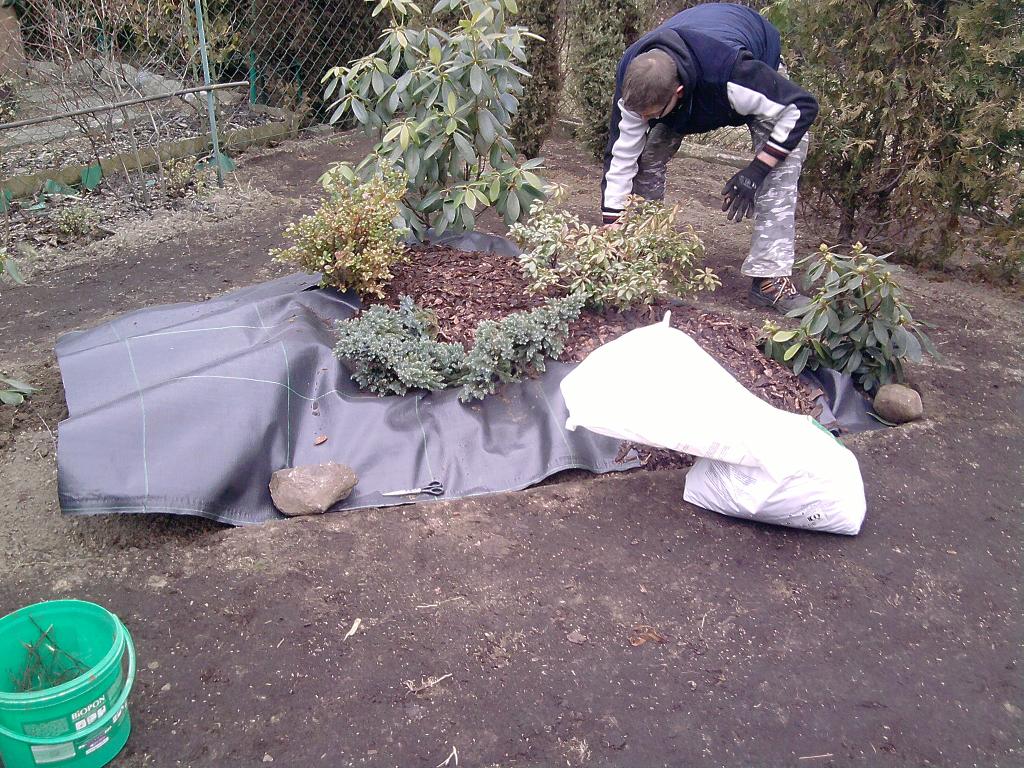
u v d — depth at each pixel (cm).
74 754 194
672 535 289
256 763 204
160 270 493
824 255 362
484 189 437
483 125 417
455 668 233
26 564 264
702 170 700
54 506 290
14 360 389
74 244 521
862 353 376
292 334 337
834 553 285
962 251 518
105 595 251
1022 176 468
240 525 283
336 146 735
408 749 210
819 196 554
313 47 739
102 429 276
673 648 244
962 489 322
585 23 621
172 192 596
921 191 490
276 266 503
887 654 246
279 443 304
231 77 792
